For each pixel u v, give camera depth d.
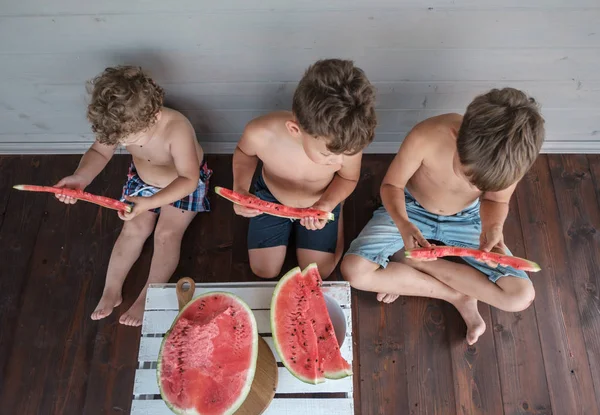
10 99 1.55
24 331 1.54
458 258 1.57
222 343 1.01
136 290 1.59
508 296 1.35
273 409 1.10
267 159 1.36
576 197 1.72
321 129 0.97
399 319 1.54
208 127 1.70
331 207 1.31
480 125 0.99
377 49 1.31
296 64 1.37
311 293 1.11
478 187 1.07
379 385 1.45
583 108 1.57
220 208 1.73
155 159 1.44
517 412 1.42
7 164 1.80
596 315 1.54
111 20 1.21
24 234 1.69
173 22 1.21
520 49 1.30
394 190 1.38
